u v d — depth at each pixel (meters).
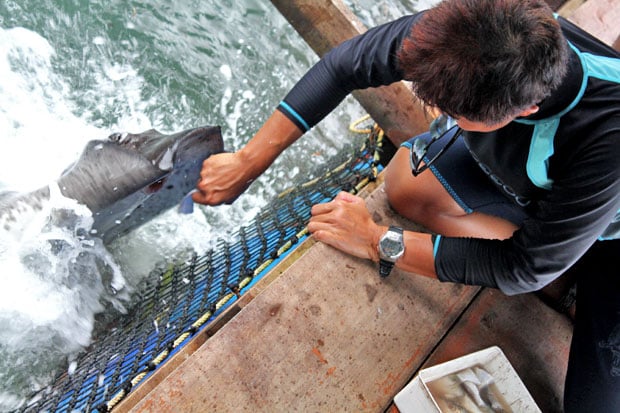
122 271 2.62
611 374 1.74
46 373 2.29
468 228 2.16
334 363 1.84
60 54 3.16
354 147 3.52
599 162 1.28
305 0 2.49
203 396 1.66
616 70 1.28
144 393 1.69
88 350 2.38
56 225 2.23
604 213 1.35
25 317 2.28
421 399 1.73
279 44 3.89
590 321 1.81
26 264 2.25
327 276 1.97
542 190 1.53
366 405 1.81
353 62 1.82
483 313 2.11
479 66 1.02
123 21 3.38
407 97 2.58
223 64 3.64
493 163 1.63
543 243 1.48
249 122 3.61
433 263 1.81
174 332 1.96
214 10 3.69
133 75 3.35
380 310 1.98
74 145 2.96
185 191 2.24
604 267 1.79
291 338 1.83
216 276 2.28
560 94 1.27
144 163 2.20
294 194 3.03
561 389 2.07
